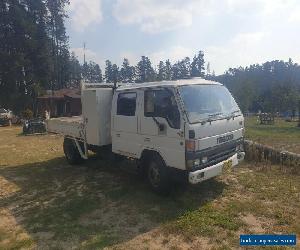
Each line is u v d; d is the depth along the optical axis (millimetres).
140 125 7020
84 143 9219
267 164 9109
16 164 11047
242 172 8445
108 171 9336
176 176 6465
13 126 27328
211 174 6223
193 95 6363
